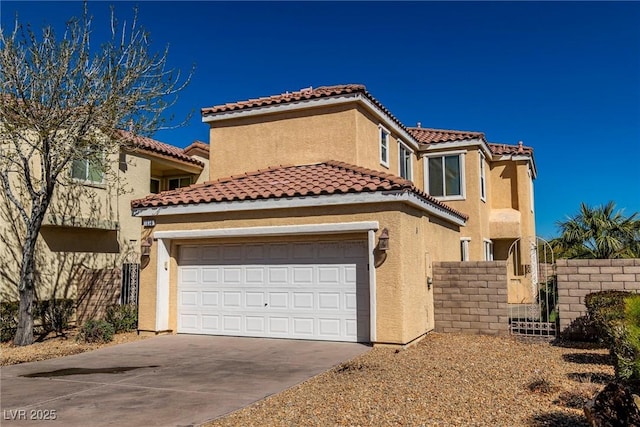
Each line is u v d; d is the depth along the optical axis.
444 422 6.83
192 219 15.02
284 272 14.28
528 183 27.16
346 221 13.21
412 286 13.32
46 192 14.67
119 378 9.86
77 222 18.08
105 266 19.81
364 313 13.32
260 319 14.42
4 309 15.66
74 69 14.63
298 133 17.66
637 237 17.83
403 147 22.55
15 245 16.69
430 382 9.06
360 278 13.44
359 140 17.06
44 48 14.41
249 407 7.76
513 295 25.92
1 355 12.82
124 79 15.08
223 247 15.07
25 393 8.82
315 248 14.01
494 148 27.84
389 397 8.09
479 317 14.76
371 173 14.43
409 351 12.24
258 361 11.27
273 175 16.22
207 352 12.38
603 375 9.46
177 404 7.98
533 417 6.96
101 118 14.90
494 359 11.19
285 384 9.20
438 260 16.33
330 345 13.05
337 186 13.50
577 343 13.14
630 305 6.36
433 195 24.89
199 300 15.19
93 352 12.75
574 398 7.73
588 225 18.27
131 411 7.63
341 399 8.03
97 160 15.60
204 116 18.98
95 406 7.93
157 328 14.99
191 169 24.97
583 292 13.54
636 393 6.45
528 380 9.12
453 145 24.47
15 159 15.77
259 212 14.19
